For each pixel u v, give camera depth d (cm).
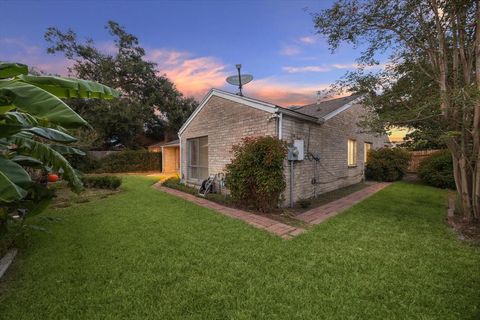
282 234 410
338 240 376
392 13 468
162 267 289
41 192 312
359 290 243
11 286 252
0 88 208
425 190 859
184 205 626
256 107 679
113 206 613
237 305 221
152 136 2714
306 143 724
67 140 307
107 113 1942
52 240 374
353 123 1045
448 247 346
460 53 457
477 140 444
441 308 215
